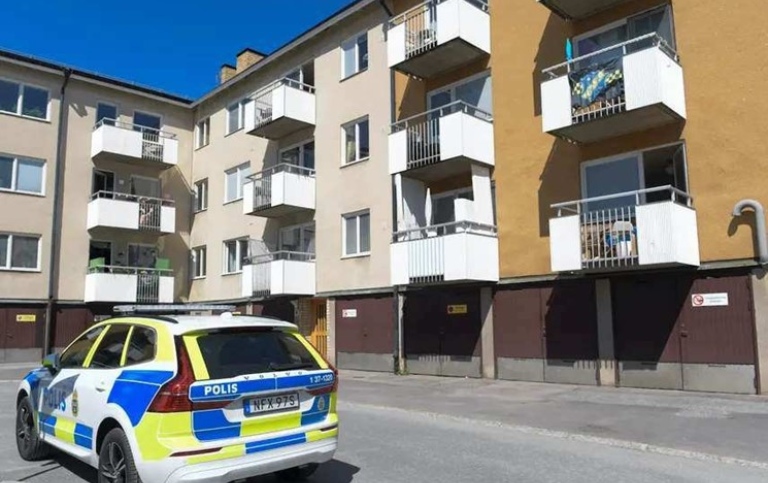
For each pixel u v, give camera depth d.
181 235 27.48
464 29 15.26
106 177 26.02
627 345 12.59
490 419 9.47
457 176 16.47
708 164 11.82
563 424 8.90
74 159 24.98
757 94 11.33
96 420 5.51
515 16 15.35
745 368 11.07
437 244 14.71
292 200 20.06
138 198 25.42
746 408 9.59
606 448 7.62
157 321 5.57
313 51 21.52
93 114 25.69
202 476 4.69
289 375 5.37
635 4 13.20
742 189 11.35
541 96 13.42
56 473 6.39
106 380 5.55
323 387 5.64
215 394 4.89
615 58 12.19
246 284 21.31
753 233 11.14
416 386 13.93
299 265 19.89
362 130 19.42
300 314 20.94
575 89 12.73
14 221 23.23
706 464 6.75
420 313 16.73
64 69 24.56
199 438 4.78
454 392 12.72
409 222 16.41
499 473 6.41
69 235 24.53
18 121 23.66
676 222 11.19
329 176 20.22
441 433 8.70
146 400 4.87
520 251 14.60
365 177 18.92
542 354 13.95
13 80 23.69
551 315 13.88
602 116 12.22
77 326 24.34
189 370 4.92
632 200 12.92
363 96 19.31
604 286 13.03
